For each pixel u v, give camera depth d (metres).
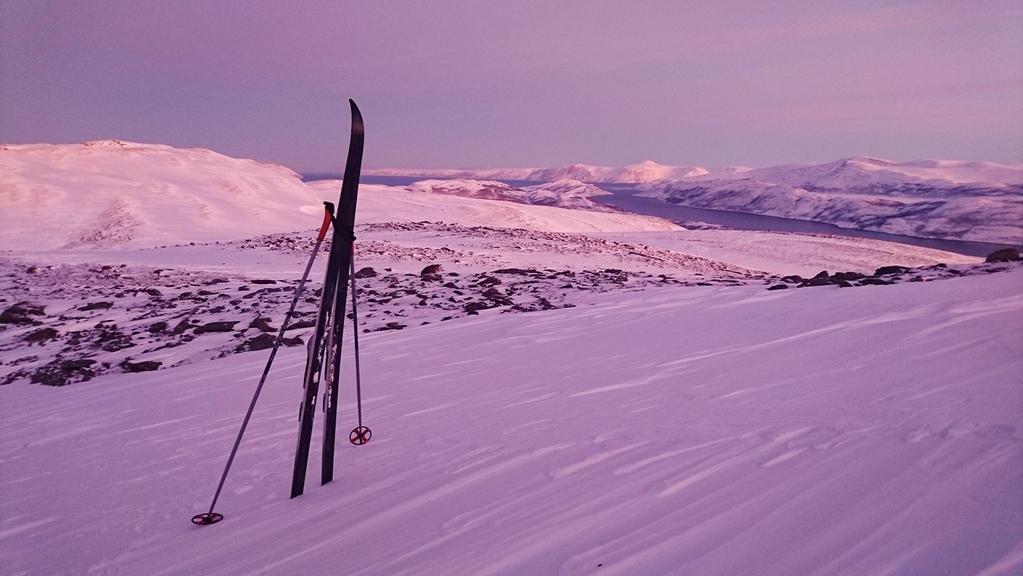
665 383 6.20
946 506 2.62
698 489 3.29
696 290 14.24
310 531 4.03
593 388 6.46
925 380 4.88
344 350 10.92
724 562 2.46
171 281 22.78
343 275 4.99
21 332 16.08
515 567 2.76
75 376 11.77
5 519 5.25
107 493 5.62
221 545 4.12
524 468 4.24
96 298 19.80
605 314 11.95
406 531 3.57
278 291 19.56
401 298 17.02
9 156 88.69
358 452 5.72
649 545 2.72
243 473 5.70
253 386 9.27
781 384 5.46
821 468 3.30
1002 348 5.62
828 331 7.76
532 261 27.89
